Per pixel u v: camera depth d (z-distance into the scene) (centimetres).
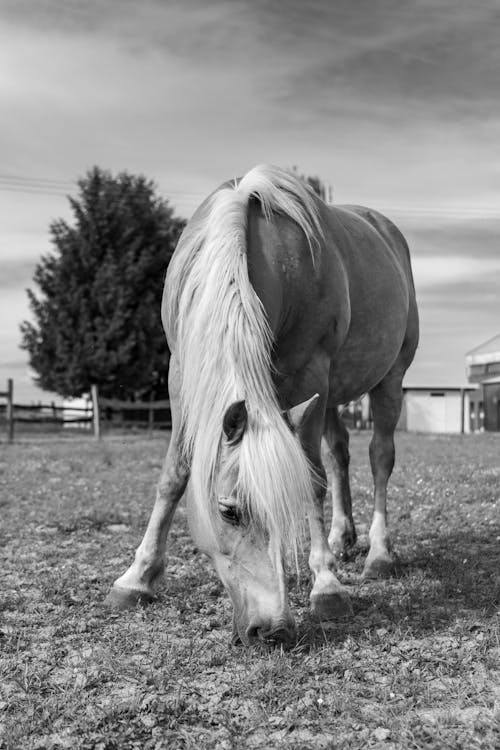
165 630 457
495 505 841
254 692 362
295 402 495
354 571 609
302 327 485
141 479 1218
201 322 401
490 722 324
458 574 563
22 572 606
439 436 2734
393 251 683
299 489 359
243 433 368
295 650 403
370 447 654
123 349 3431
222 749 313
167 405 2745
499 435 2805
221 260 412
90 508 898
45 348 3556
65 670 399
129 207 3634
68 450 1934
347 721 334
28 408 2830
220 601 512
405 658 401
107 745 319
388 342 600
